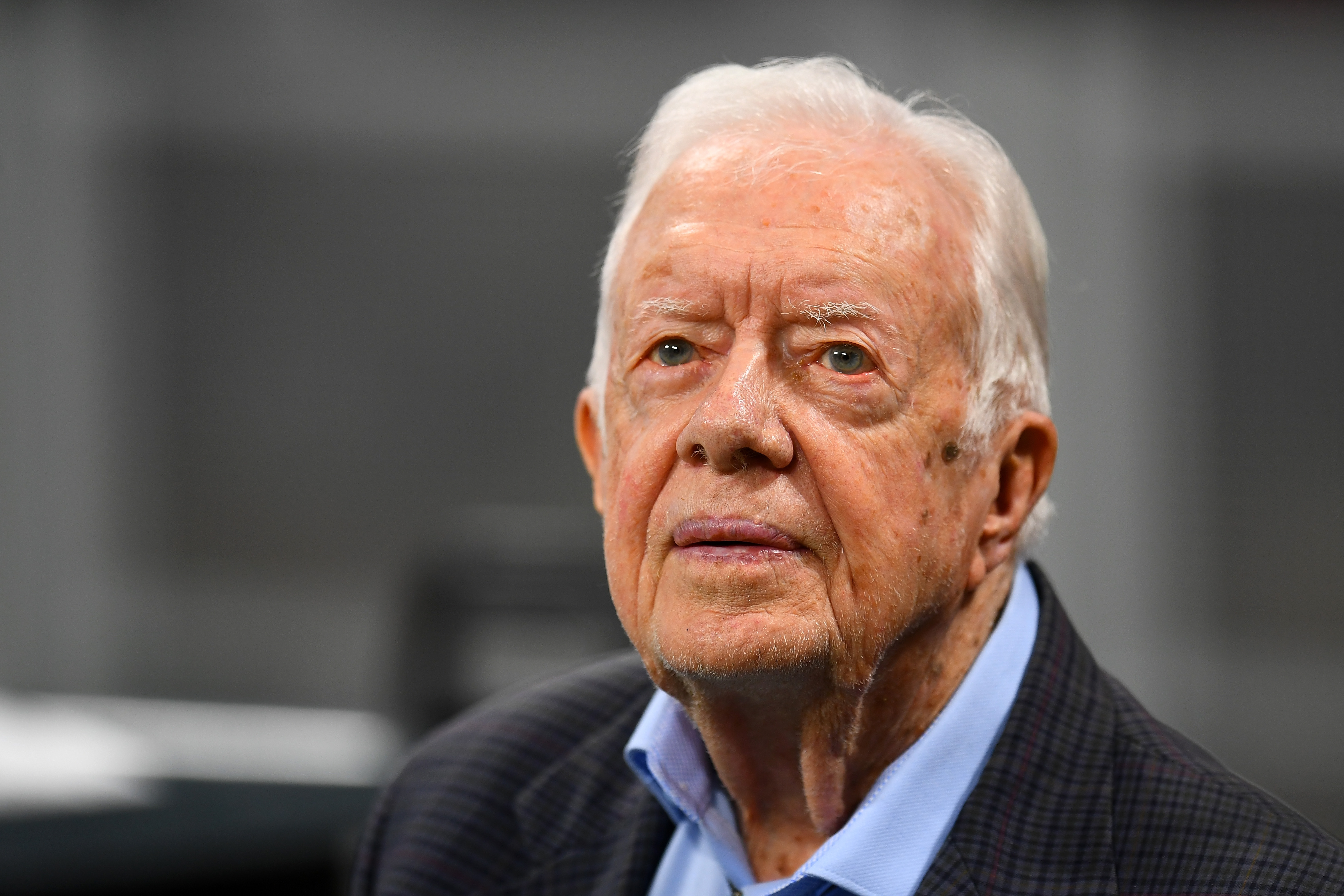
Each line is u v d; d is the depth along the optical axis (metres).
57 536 20.77
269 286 24.11
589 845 3.63
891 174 3.09
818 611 2.90
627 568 3.08
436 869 3.73
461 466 24.14
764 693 3.02
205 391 23.81
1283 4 16.61
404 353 24.28
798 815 3.36
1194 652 16.70
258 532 22.91
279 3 22.27
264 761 7.28
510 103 22.30
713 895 3.39
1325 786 14.30
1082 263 16.00
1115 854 2.99
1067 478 15.99
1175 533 17.09
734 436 2.86
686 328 3.04
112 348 21.97
